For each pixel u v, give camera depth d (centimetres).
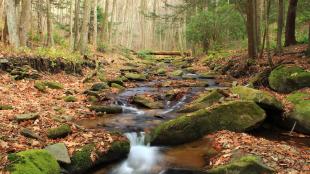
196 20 2959
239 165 602
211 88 1460
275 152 695
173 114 1074
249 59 1755
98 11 3953
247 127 887
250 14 1812
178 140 823
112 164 714
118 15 5388
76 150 674
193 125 842
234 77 1766
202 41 3200
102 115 1053
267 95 988
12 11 1571
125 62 2831
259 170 600
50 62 1567
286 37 2056
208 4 2695
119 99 1266
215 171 618
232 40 3155
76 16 2506
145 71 2298
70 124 834
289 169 614
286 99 1069
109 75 1909
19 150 625
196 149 782
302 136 887
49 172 556
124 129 899
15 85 1202
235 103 911
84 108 1093
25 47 1623
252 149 704
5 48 1517
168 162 720
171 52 4166
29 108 974
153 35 6384
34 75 1359
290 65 1287
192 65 2662
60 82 1465
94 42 3133
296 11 2180
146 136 848
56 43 2669
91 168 677
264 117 914
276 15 2591
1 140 644
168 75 2039
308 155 703
